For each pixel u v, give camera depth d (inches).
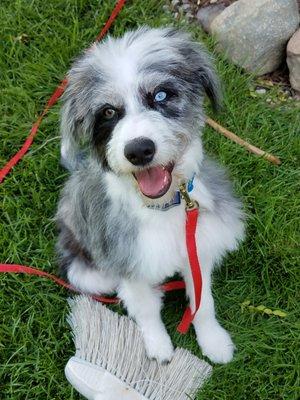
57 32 28.4
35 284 23.3
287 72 28.0
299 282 22.5
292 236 23.2
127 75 16.5
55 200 25.0
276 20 26.8
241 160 25.0
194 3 29.3
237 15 27.1
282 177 24.7
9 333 22.1
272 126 26.1
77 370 20.2
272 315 22.1
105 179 18.6
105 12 28.7
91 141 17.8
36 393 21.2
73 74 17.9
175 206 18.6
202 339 21.5
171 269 19.7
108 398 19.9
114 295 23.0
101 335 21.1
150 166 16.5
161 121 16.5
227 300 22.8
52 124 26.4
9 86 27.2
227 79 26.8
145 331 21.2
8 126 26.6
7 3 29.4
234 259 23.3
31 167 25.5
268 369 21.0
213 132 25.5
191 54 18.1
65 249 22.5
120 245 19.3
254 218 23.5
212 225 19.7
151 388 20.4
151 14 29.1
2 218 24.7
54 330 22.3
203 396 20.4
